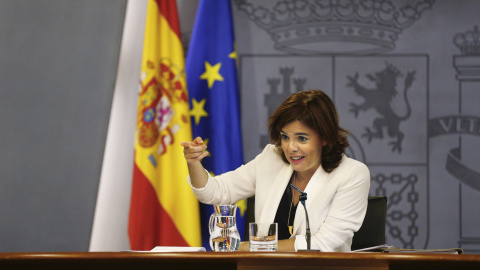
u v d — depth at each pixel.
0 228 9.98
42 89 10.23
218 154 9.77
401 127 10.69
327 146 6.34
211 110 9.90
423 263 4.18
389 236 10.61
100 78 10.23
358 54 10.79
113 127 10.43
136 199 9.48
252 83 10.84
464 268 4.35
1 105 10.18
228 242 5.18
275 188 6.60
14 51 10.30
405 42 10.77
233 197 6.96
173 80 9.74
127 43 10.57
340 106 10.77
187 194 9.48
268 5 10.91
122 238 10.27
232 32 10.08
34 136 10.13
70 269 4.45
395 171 10.65
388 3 10.82
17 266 4.42
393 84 10.73
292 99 6.15
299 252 4.07
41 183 10.06
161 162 9.59
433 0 10.77
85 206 10.04
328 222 6.03
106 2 10.42
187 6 10.79
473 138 10.62
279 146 6.66
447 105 10.67
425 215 10.59
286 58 10.84
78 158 10.11
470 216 10.52
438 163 10.62
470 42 10.70
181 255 4.07
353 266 4.28
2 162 10.08
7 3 10.41
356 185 6.18
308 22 10.87
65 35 10.35
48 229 10.03
